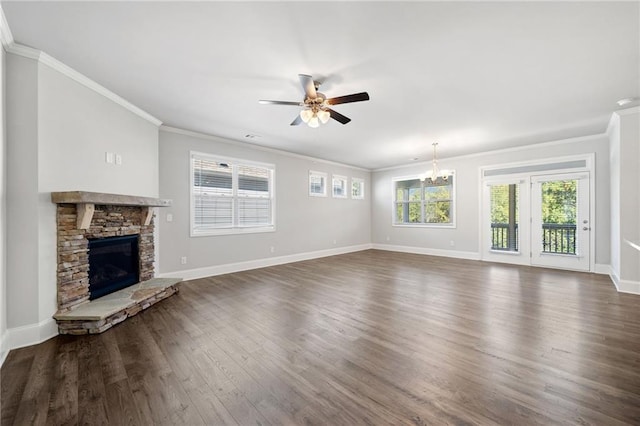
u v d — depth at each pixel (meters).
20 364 2.11
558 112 3.88
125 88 3.13
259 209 5.81
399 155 6.70
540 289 4.06
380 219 8.53
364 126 4.46
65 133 2.72
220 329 2.75
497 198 6.25
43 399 1.71
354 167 8.16
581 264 5.18
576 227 5.24
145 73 2.80
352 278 4.82
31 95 2.43
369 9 1.91
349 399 1.70
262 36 2.21
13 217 2.36
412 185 7.88
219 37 2.23
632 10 1.91
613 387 1.79
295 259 6.48
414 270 5.45
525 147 5.80
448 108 3.72
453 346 2.36
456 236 6.93
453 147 5.91
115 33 2.18
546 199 5.58
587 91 3.22
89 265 3.05
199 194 4.88
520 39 2.25
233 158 5.31
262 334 2.63
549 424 1.48
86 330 2.63
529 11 1.93
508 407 1.61
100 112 3.13
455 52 2.44
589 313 3.09
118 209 3.44
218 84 3.04
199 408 1.64
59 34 2.19
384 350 2.30
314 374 1.97
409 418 1.54
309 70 2.74
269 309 3.30
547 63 2.62
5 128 2.32
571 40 2.26
